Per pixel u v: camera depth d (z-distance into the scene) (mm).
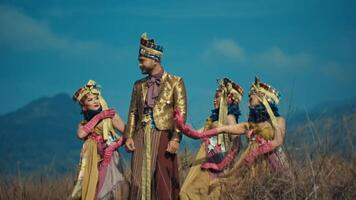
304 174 10227
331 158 10406
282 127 11492
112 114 12383
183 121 11969
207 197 11828
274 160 11305
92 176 12078
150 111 12070
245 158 11422
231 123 12227
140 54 12148
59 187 14461
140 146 12062
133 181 11984
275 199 10141
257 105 11805
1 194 14328
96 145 12234
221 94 12414
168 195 11805
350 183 10062
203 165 11945
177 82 12117
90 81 12484
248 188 10344
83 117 12578
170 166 11961
